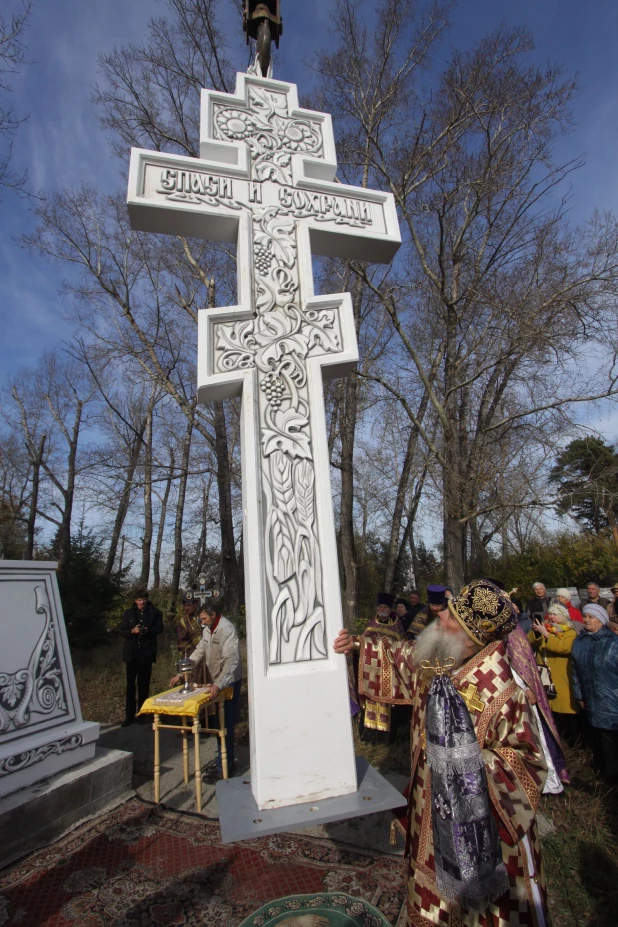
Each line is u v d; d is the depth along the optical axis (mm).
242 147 2912
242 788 2303
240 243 2781
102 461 16781
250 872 3090
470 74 11344
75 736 4051
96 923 2691
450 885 1554
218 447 14148
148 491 19641
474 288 10898
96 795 3959
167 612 15062
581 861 3199
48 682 4082
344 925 2588
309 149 3080
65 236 13781
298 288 2805
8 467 27531
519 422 11477
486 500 11180
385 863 3150
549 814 3766
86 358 18359
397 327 11094
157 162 2785
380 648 2711
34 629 4098
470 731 1671
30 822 3455
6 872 3162
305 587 2398
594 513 16156
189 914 2732
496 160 11562
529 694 2893
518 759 1811
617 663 4258
